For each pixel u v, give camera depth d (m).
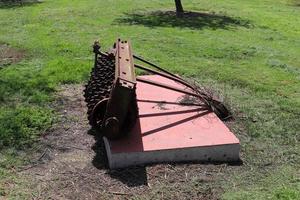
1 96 4.41
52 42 6.82
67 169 3.22
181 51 6.66
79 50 6.40
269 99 4.79
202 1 12.42
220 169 3.30
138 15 9.56
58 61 5.68
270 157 3.54
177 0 9.76
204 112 3.92
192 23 9.05
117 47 3.78
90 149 3.51
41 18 8.90
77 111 4.19
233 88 5.09
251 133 3.91
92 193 2.95
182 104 4.05
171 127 3.60
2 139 3.54
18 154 3.40
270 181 3.19
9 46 6.56
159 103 4.05
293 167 3.41
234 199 2.93
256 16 10.85
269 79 5.51
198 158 3.36
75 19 8.85
